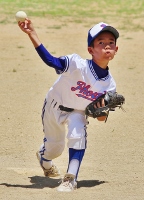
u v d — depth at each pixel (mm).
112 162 18000
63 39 47625
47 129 15336
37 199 13734
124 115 24484
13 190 14703
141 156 18766
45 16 60562
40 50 13898
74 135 14383
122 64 37812
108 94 14367
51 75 33938
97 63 14320
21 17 13906
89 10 66500
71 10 66062
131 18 60688
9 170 17062
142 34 50875
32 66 36750
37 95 28375
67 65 14117
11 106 25922
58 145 15461
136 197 14031
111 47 14219
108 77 14547
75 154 14445
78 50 42500
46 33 50406
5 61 38281
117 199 13812
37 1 72875
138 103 26906
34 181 15852
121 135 21438
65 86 14453
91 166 17516
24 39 47406
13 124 22906
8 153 19125
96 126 22656
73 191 14484
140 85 31281
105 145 20078
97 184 15422
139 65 37594
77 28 53781
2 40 46781
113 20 59156
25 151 19406
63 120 14797
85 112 14633
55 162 18234
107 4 72062
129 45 45438
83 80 14273
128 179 15977
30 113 24703
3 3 70312
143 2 74188
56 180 16047
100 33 14180
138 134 21625
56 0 74500
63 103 14633
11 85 30781
